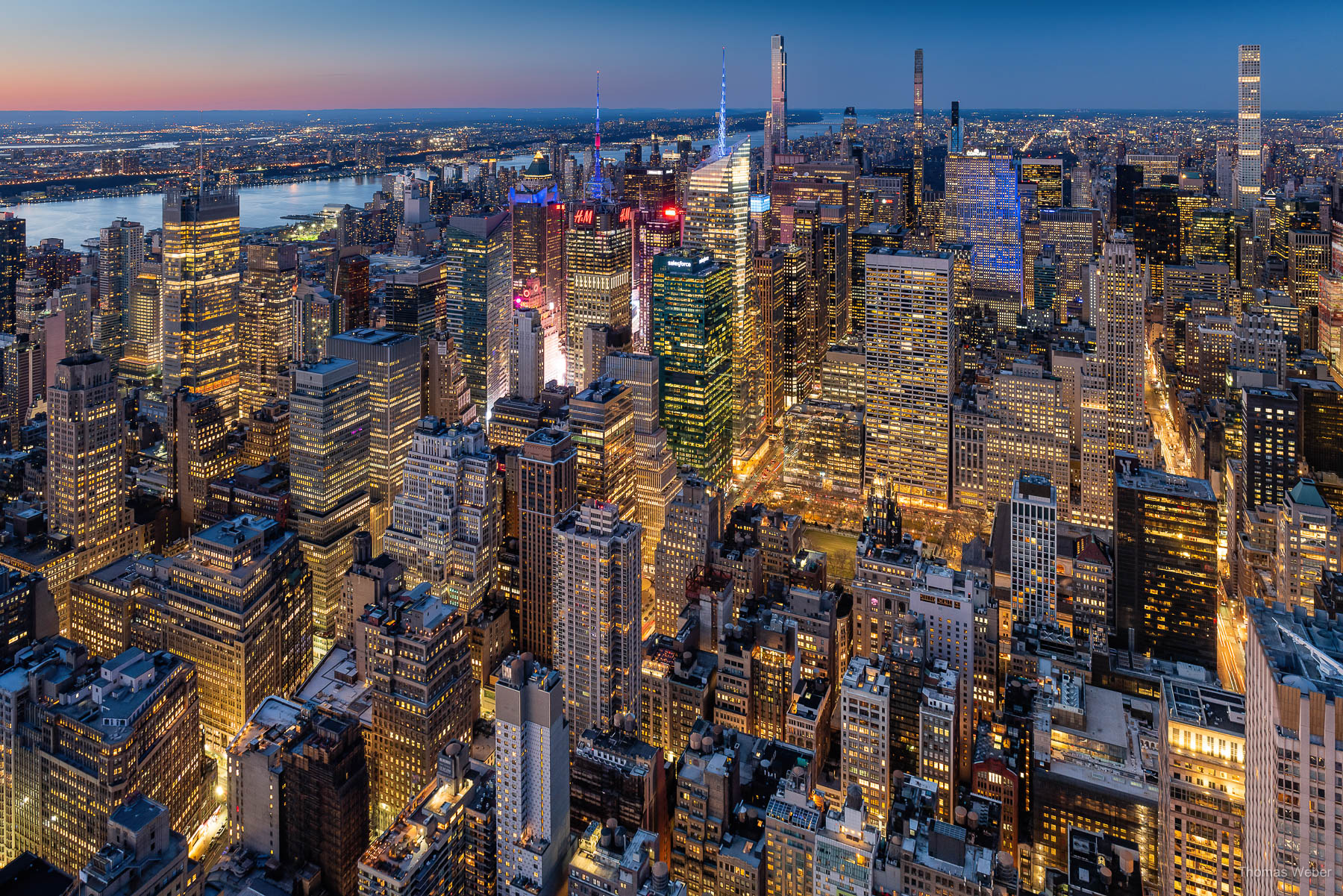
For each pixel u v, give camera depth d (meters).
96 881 195.25
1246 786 148.62
